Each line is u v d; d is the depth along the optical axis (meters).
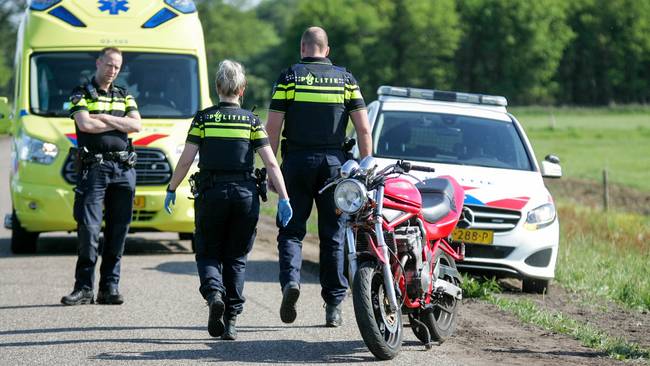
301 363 22.03
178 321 26.83
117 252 29.45
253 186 24.17
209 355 22.73
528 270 33.41
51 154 39.12
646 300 32.56
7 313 27.66
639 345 25.56
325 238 25.73
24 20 44.06
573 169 135.75
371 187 22.41
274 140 25.61
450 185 26.02
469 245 33.12
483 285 32.94
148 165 39.59
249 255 40.91
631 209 89.69
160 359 22.25
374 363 22.14
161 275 34.91
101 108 29.20
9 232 48.44
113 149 29.23
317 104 25.28
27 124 40.09
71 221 39.16
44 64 41.75
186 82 42.69
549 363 22.50
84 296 29.12
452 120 38.03
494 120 38.72
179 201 39.81
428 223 24.20
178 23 43.69
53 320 26.70
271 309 28.77
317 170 25.22
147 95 41.88
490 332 26.41
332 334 25.31
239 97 24.45
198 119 24.05
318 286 33.19
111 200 29.53
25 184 39.12
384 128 37.16
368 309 21.67
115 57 29.23
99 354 22.67
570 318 29.20
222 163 23.84
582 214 68.31
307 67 25.52
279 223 25.31
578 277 37.19
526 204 33.78
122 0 43.69
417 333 24.31
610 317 30.25
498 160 36.56
